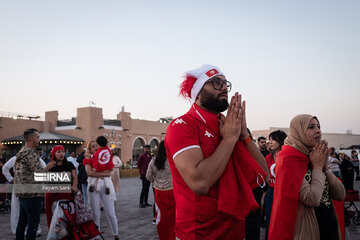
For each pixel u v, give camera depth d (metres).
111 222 5.20
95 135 29.64
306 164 2.38
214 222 1.44
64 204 4.35
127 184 16.97
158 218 4.27
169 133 1.51
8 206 9.05
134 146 35.69
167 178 4.21
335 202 2.89
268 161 4.54
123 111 33.53
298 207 2.31
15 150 27.67
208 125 1.50
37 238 5.59
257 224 3.82
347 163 11.38
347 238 5.41
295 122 2.50
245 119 1.58
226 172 1.44
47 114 31.33
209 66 1.61
